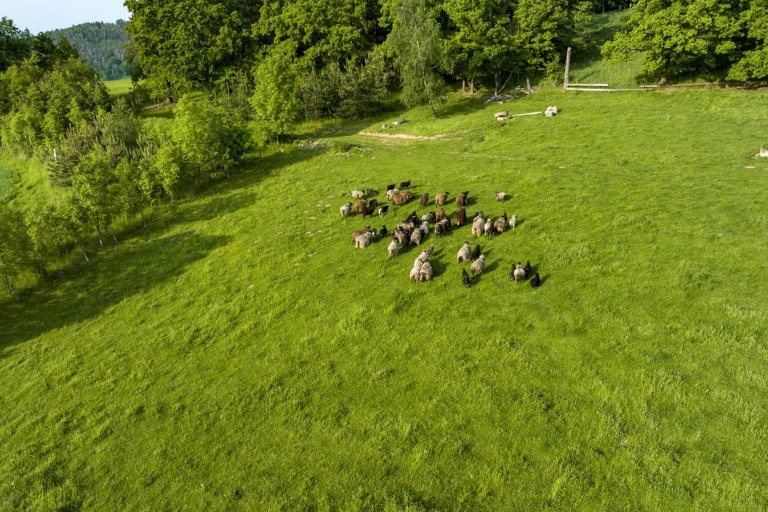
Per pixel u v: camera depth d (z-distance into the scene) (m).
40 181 61.22
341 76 67.62
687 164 34.41
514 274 23.48
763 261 21.83
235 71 74.06
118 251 37.97
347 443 16.80
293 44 75.00
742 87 50.09
